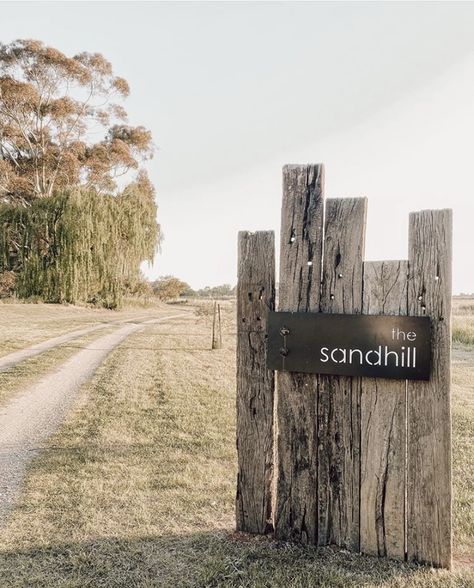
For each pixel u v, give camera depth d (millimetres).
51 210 32375
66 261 31312
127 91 41875
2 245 33375
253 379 3105
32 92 38344
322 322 2893
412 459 2748
